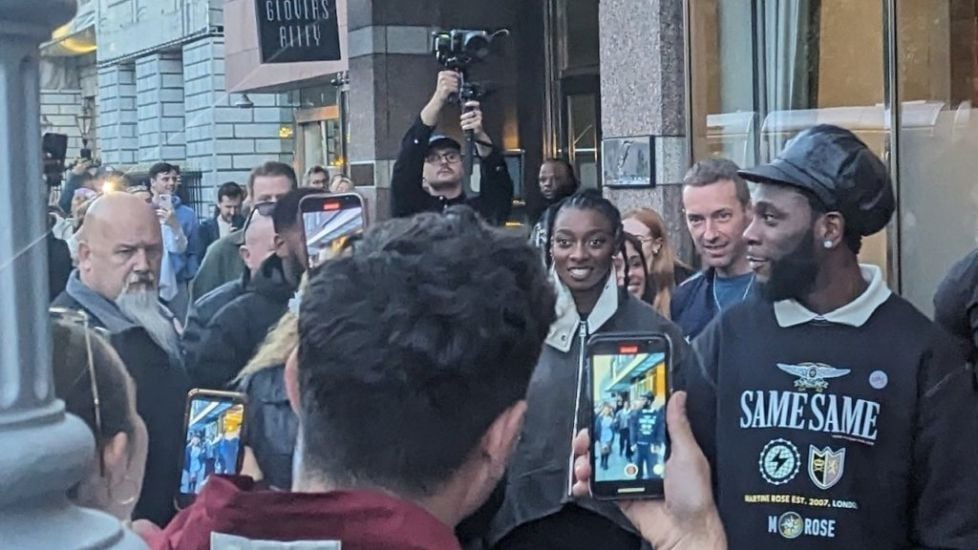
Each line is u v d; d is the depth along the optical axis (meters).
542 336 1.30
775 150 6.20
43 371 1.17
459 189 3.73
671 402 2.08
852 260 2.22
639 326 2.55
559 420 2.35
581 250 2.56
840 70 6.05
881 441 2.13
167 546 1.30
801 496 2.16
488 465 1.25
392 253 1.24
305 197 2.61
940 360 2.14
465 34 4.39
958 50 5.90
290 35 3.68
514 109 7.96
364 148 6.22
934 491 2.11
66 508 1.20
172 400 2.15
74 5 1.18
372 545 1.17
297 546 1.18
